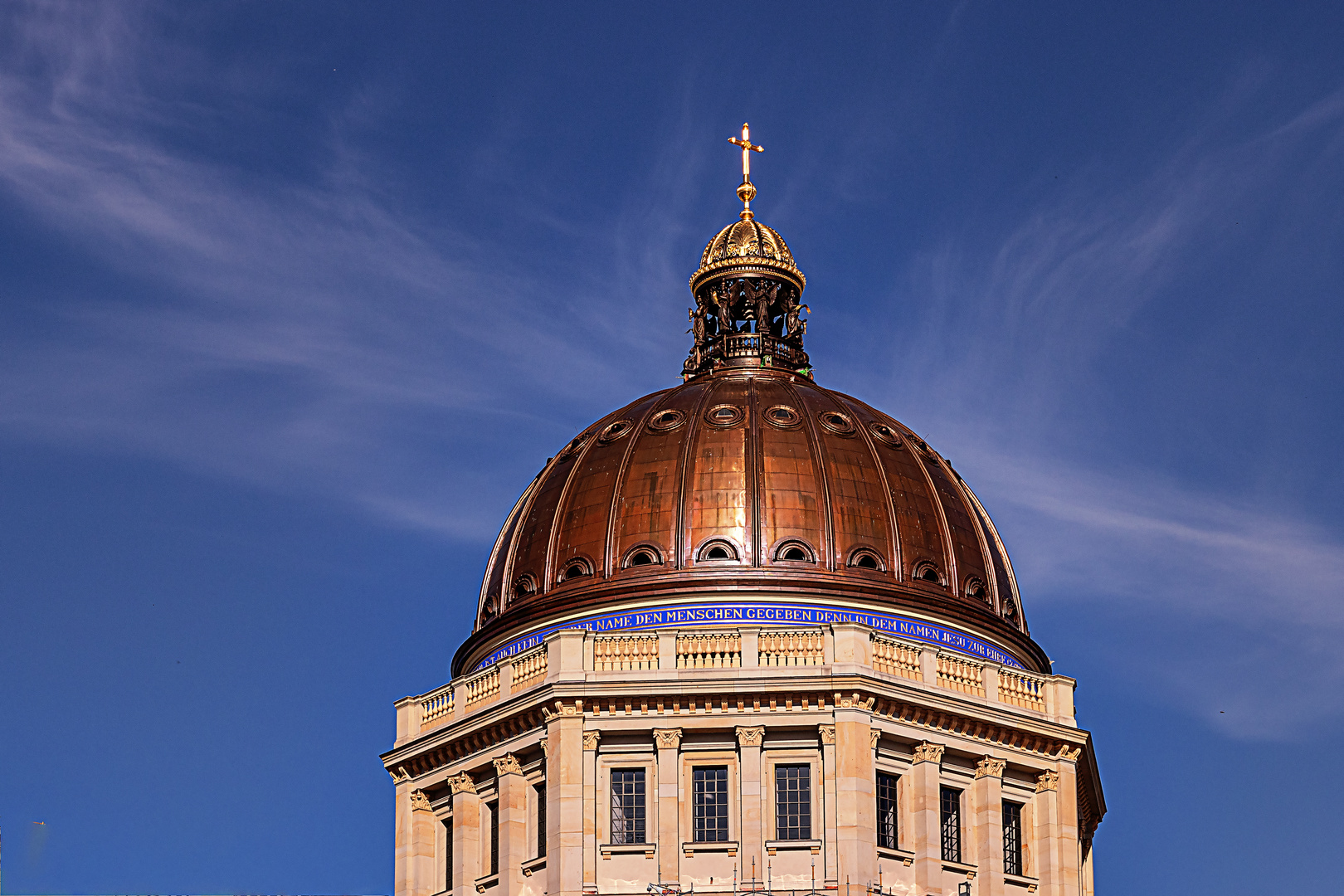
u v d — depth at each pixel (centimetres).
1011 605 9869
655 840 8712
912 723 8956
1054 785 9212
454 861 9175
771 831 8706
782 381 10275
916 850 8850
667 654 8931
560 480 9969
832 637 8919
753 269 10812
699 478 9569
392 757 9462
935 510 9750
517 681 9150
